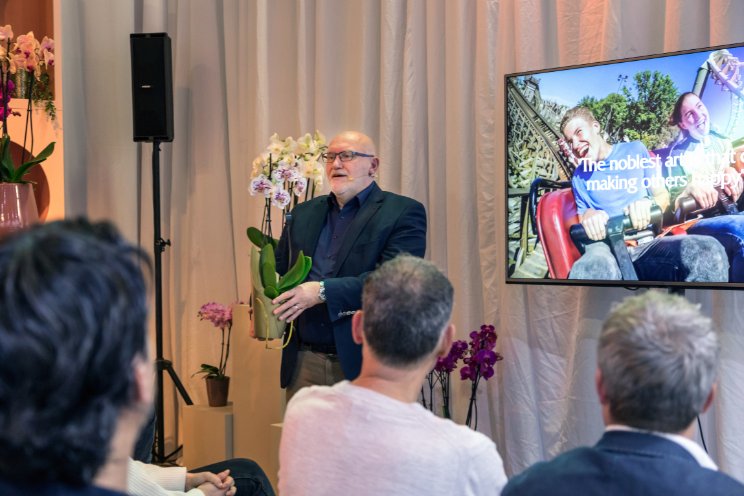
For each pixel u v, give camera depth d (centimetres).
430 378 342
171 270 418
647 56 272
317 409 140
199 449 357
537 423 313
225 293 409
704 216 261
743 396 269
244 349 339
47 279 68
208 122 409
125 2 415
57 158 371
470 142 333
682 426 109
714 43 272
